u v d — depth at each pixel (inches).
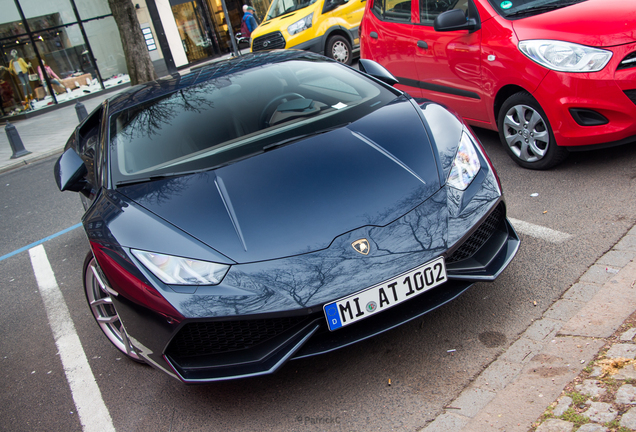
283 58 138.6
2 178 355.6
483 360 84.7
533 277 103.5
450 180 90.2
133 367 109.6
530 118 148.6
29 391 110.4
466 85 168.1
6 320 146.3
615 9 132.2
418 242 82.0
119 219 92.3
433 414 76.4
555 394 72.5
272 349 81.7
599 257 104.5
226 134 110.6
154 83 142.3
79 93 703.1
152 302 81.5
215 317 77.7
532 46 138.3
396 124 103.1
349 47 394.6
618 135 130.0
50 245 198.4
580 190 134.0
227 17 682.2
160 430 89.2
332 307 77.7
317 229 82.9
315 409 84.0
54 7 679.1
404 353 91.5
